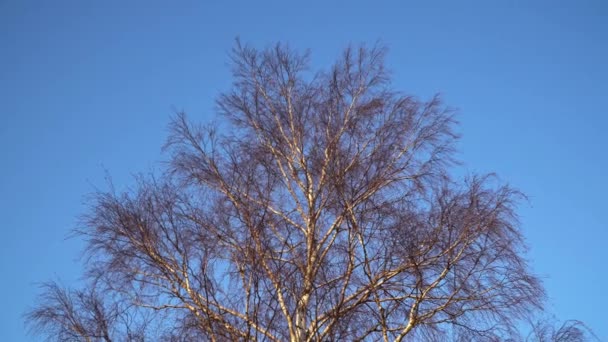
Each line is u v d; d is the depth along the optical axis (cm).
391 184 1542
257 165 1532
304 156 1595
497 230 1415
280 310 1296
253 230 1370
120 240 1452
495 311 1382
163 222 1428
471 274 1395
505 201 1448
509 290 1395
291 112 1680
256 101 1708
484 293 1391
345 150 1579
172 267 1403
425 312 1376
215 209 1445
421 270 1376
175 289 1386
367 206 1450
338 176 1492
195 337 1301
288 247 1397
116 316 1348
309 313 1296
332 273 1355
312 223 1454
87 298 1403
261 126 1659
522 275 1405
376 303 1348
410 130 1619
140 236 1436
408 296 1363
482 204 1440
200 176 1538
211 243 1392
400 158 1589
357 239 1380
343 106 1686
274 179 1502
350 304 1361
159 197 1457
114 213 1467
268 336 1276
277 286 1298
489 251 1408
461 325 1377
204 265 1334
